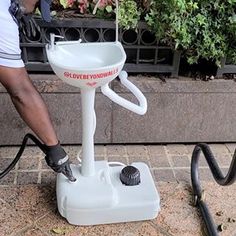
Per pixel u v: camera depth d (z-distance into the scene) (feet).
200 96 6.76
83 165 5.60
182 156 6.93
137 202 5.47
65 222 5.57
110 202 5.38
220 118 6.98
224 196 6.07
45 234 5.40
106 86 5.23
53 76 6.54
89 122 5.34
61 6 6.42
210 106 6.86
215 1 6.18
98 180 5.62
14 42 4.64
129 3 6.21
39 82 6.43
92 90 5.07
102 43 5.34
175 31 6.07
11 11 4.59
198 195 5.90
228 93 6.77
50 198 5.94
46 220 5.59
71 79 4.84
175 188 6.21
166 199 5.99
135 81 6.63
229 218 5.71
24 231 5.43
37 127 5.10
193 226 5.59
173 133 7.06
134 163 6.17
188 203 5.95
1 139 6.86
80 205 5.33
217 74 6.79
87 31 6.43
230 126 7.08
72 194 5.41
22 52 6.42
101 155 6.88
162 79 6.73
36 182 6.23
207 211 5.68
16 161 6.22
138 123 6.90
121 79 5.57
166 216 5.72
